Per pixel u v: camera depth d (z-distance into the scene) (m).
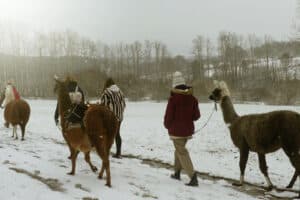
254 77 61.62
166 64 72.44
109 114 7.31
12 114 12.69
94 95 48.97
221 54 76.12
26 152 9.82
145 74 69.69
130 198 6.29
